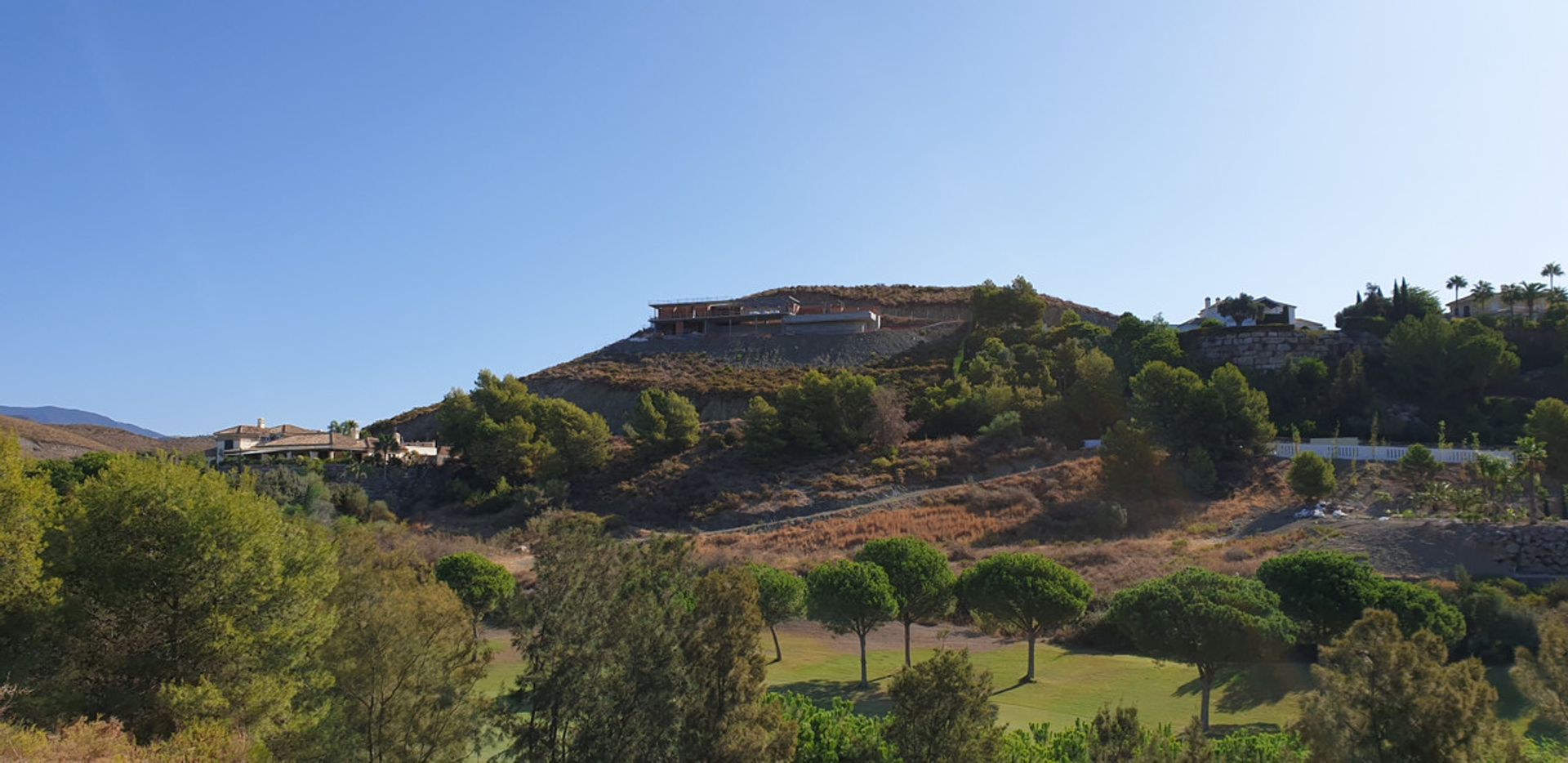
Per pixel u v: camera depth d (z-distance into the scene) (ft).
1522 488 152.87
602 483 239.30
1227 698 96.17
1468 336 226.38
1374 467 183.21
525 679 62.90
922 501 199.21
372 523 202.90
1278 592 103.09
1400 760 48.21
